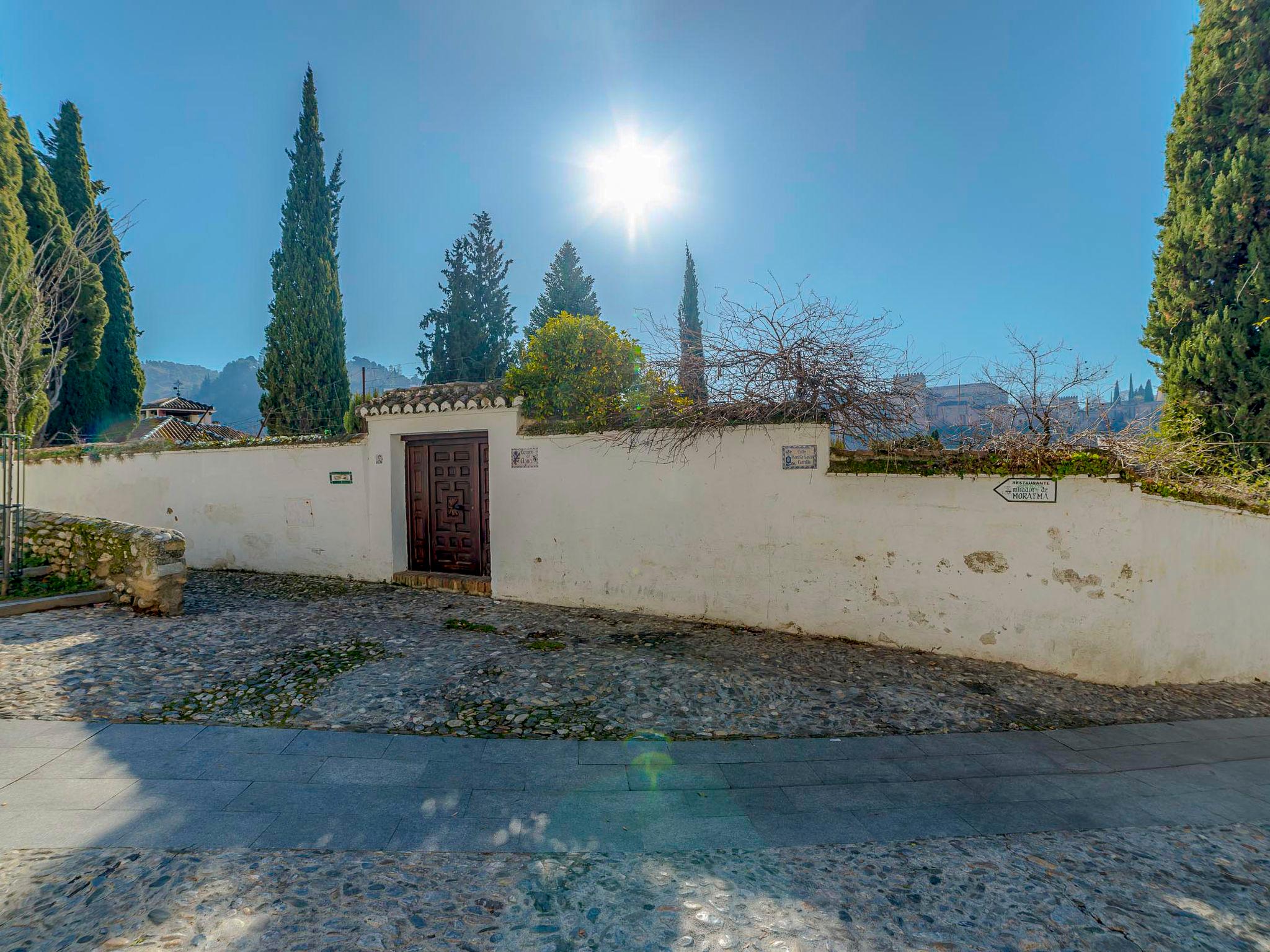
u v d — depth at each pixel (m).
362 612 7.71
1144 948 2.61
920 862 3.18
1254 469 7.73
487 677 5.51
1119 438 7.02
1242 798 4.04
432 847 3.12
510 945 2.47
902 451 6.54
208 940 2.40
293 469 10.05
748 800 3.74
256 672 5.45
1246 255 8.41
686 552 7.45
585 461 7.96
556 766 4.05
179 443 11.32
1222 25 8.59
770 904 2.79
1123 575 5.91
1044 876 3.09
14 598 7.01
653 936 2.55
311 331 20.28
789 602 6.99
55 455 12.30
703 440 7.32
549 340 8.48
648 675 5.65
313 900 2.66
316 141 20.77
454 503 9.19
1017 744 4.69
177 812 3.32
